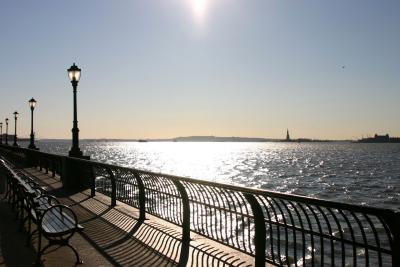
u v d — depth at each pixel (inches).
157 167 3757.4
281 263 267.3
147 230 392.8
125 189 536.1
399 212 189.5
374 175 3107.8
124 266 291.7
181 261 299.1
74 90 724.7
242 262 287.1
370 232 796.0
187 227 357.4
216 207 336.8
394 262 190.5
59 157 831.1
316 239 707.4
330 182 2561.5
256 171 3489.2
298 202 245.6
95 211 495.2
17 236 374.9
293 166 4234.7
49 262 300.5
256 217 276.5
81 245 346.3
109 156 5925.2
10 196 542.6
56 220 311.7
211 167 3969.0
